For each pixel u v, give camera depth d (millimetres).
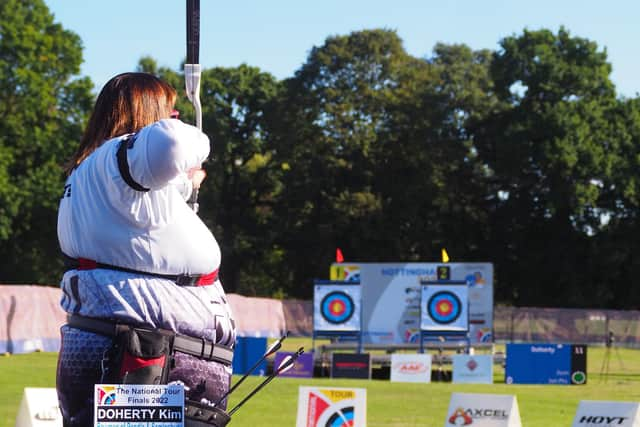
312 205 101062
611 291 96438
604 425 14398
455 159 98312
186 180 5078
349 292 45375
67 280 5035
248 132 110375
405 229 99000
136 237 4875
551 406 29828
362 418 15461
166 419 4602
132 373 4758
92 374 4867
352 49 101125
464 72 104625
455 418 16125
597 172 92250
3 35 91938
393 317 49156
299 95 100750
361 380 40938
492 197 100812
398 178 99688
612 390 36750
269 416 25016
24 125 92062
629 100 97375
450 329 44656
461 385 38781
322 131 101250
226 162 107688
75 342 4914
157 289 4918
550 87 94312
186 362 4910
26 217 90875
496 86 97688
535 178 95438
